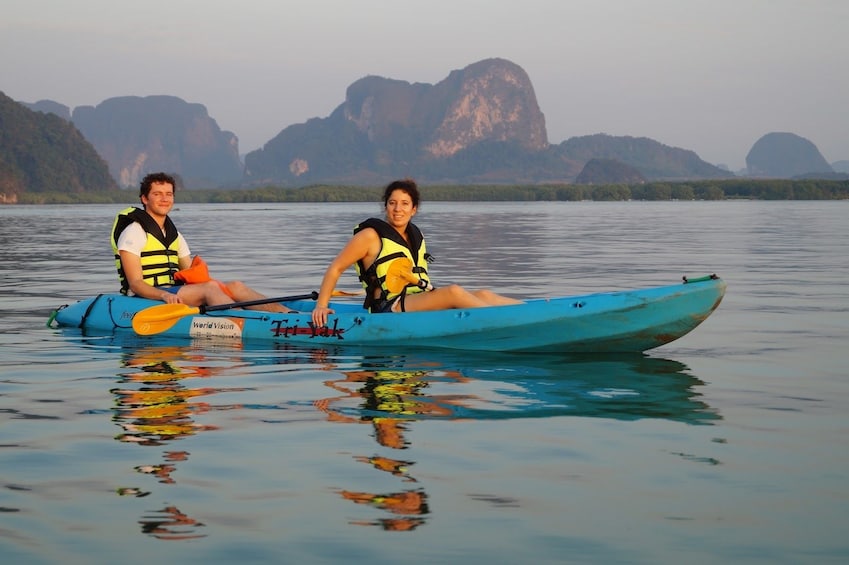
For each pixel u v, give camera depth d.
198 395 4.91
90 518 2.99
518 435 4.02
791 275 12.62
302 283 11.45
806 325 7.77
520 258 16.09
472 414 4.45
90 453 3.73
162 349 6.53
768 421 4.30
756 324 7.84
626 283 11.44
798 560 2.65
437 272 13.14
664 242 21.55
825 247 19.45
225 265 14.55
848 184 111.06
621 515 3.01
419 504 3.11
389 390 5.04
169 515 3.02
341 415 4.41
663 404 4.68
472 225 32.97
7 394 4.94
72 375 5.52
